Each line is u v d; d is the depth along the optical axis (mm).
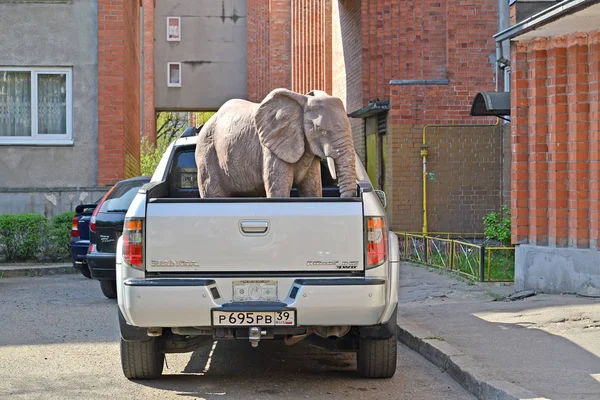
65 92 19984
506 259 14609
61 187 19781
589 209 11398
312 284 6941
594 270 11148
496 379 7199
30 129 19859
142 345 7680
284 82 41750
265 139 7957
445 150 21141
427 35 21656
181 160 9422
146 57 42438
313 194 8477
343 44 28344
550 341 8805
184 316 7000
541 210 12109
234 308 6965
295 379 8000
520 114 12289
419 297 12375
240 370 8438
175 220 7051
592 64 11242
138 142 26516
